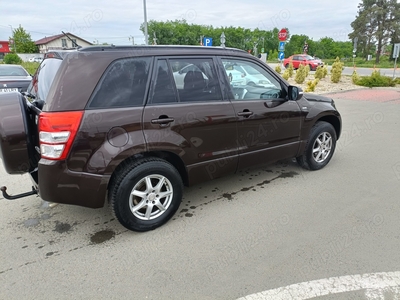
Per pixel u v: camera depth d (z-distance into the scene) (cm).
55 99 250
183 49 317
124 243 288
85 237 298
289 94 393
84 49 269
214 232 305
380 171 464
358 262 256
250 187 411
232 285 233
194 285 233
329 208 350
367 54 4509
